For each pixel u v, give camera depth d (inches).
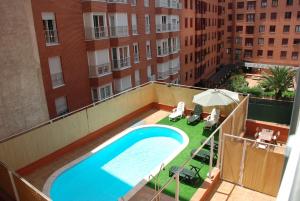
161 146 650.2
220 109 683.4
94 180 516.4
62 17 846.5
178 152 562.6
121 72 1093.8
